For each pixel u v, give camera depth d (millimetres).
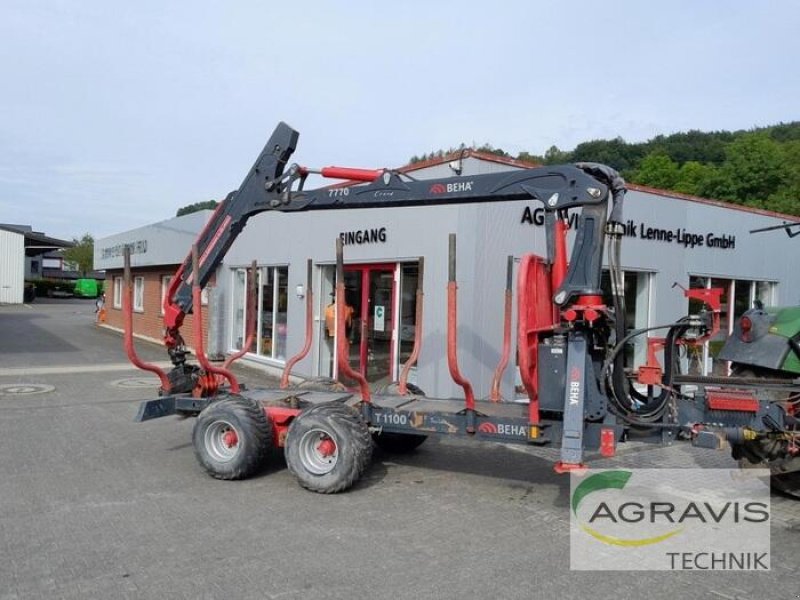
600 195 5434
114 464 6766
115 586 3990
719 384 5551
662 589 4082
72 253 75000
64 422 8797
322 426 5824
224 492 5895
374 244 10828
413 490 6031
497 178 5957
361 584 4062
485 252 9383
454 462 7051
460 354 9336
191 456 7117
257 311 14727
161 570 4227
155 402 6918
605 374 5336
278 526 5051
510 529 5062
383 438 7371
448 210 9531
